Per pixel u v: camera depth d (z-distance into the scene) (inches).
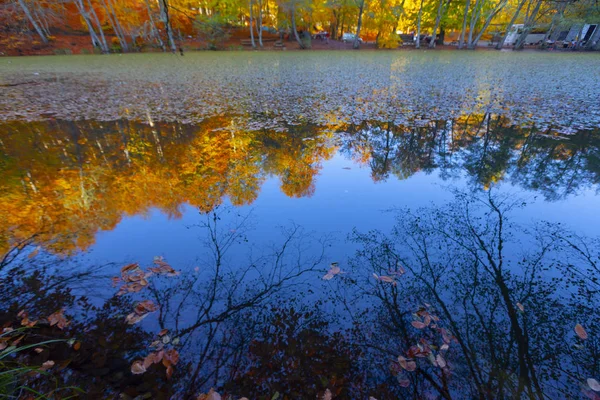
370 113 270.4
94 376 68.5
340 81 427.8
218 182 160.4
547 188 149.1
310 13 946.7
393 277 99.0
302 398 65.2
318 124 243.3
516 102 295.7
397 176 165.2
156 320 83.8
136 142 211.3
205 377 69.4
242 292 94.1
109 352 74.4
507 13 1001.5
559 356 73.4
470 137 213.2
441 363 72.2
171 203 142.3
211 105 304.3
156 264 105.2
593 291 91.3
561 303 87.7
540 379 68.7
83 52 813.9
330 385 67.7
